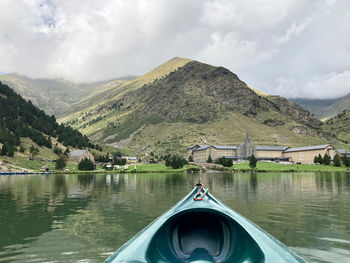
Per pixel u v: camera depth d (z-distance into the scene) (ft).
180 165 408.05
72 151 607.78
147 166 468.75
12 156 458.91
